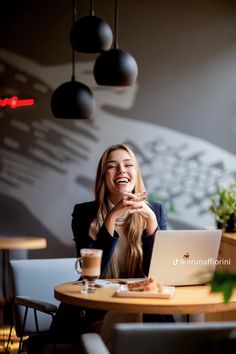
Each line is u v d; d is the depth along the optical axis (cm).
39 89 659
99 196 376
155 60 676
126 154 373
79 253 375
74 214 384
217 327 210
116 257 365
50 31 659
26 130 659
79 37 359
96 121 669
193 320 470
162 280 341
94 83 666
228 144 688
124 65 352
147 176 676
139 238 363
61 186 664
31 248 618
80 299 310
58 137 662
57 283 413
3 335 553
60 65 661
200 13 681
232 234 491
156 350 208
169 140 678
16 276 407
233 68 687
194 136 682
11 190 658
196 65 681
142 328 206
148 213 362
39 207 661
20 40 657
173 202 679
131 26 672
